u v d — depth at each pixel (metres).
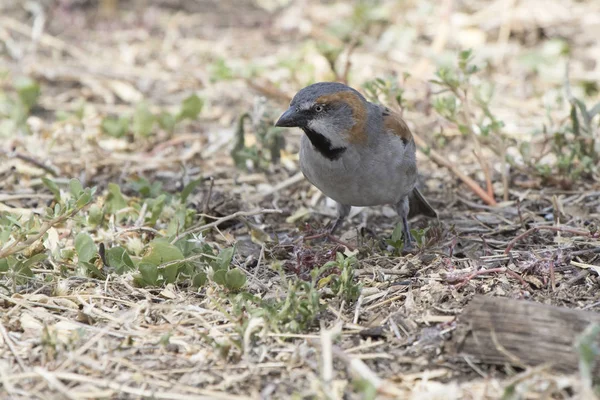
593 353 6.21
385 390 6.71
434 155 11.92
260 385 6.95
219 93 16.23
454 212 11.44
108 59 17.75
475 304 7.27
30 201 11.45
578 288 8.54
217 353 7.41
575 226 10.49
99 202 10.22
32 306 8.34
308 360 7.27
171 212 10.66
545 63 16.23
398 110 11.45
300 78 16.44
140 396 6.82
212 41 18.61
